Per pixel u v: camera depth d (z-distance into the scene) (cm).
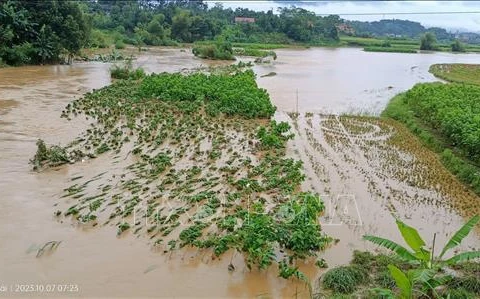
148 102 2297
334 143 1764
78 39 4156
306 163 1497
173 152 1528
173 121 1898
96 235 966
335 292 789
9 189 1173
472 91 2553
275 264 872
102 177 1277
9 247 904
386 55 7662
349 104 2642
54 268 841
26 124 1823
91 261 869
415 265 842
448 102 2048
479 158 1472
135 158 1448
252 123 1991
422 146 1770
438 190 1312
